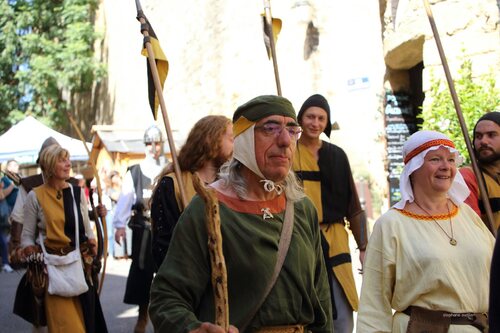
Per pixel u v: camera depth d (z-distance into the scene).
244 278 2.72
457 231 3.50
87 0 26.83
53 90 26.41
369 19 12.70
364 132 12.16
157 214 4.27
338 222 5.07
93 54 26.62
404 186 3.57
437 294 3.39
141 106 23.19
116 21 25.50
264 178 2.84
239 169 2.90
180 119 19.69
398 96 10.71
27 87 26.36
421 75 10.48
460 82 7.69
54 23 27.02
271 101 2.87
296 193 2.93
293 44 14.05
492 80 7.45
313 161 5.06
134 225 7.01
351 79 12.21
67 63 25.80
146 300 6.96
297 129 2.92
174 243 2.79
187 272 2.73
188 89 19.19
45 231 5.61
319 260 3.00
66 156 5.64
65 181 5.83
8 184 13.88
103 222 6.16
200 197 2.82
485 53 8.00
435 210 3.56
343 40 13.04
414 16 8.83
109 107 26.22
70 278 5.55
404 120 10.73
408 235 3.49
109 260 15.12
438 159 3.53
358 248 5.18
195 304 2.77
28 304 5.67
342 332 4.95
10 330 8.12
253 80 16.02
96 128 17.64
